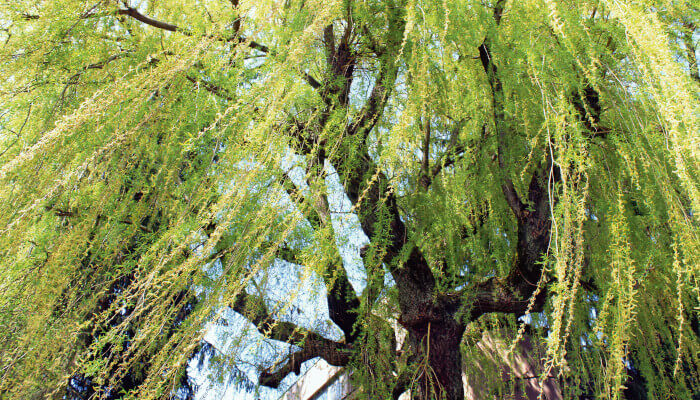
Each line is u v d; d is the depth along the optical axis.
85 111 1.27
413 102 1.57
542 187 1.93
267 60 1.77
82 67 1.63
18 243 1.31
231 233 1.71
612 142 1.57
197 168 1.83
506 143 1.95
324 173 1.59
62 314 1.47
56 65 1.56
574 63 1.60
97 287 1.58
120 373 1.26
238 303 1.90
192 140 1.45
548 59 1.52
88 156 1.45
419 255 2.25
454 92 2.01
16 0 1.47
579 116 1.56
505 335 2.36
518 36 1.61
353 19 2.05
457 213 2.17
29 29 1.56
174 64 1.48
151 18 1.82
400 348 2.63
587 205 1.68
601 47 1.49
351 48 2.09
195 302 1.70
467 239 2.29
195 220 1.46
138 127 1.40
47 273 1.44
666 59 1.08
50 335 1.40
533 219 1.99
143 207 1.72
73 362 1.43
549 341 1.14
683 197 1.39
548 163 1.90
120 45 1.83
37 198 1.31
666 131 1.24
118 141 1.39
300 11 1.87
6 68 1.42
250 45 1.90
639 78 1.45
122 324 1.26
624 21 1.17
